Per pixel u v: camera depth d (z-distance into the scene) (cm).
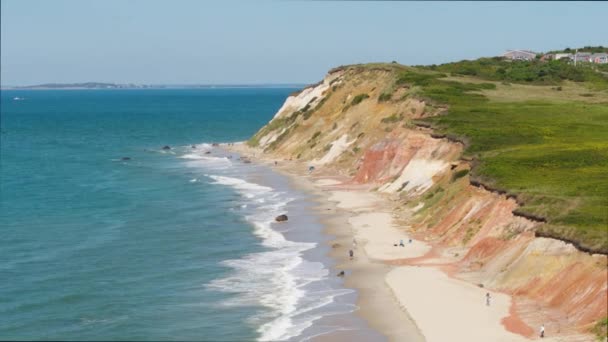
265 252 6769
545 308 4794
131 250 6888
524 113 10575
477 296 5228
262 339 4622
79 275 6053
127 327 4847
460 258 6191
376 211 8425
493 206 6606
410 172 9344
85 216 8531
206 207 9019
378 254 6550
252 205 9106
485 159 7738
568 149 7894
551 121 9900
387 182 9756
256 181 11144
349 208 8688
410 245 6800
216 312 5131
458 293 5322
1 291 5609
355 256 6519
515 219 5938
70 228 7881
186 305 5284
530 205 5978
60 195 10044
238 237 7381
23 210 8925
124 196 9925
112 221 8231
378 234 7300
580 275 4828
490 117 10219
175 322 4934
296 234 7462
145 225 7994
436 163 9088
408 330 4684
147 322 4941
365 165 10456
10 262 6469
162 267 6291
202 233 7581
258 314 5084
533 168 7219
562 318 4588
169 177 11825
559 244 5184
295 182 10900
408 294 5378
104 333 4741
